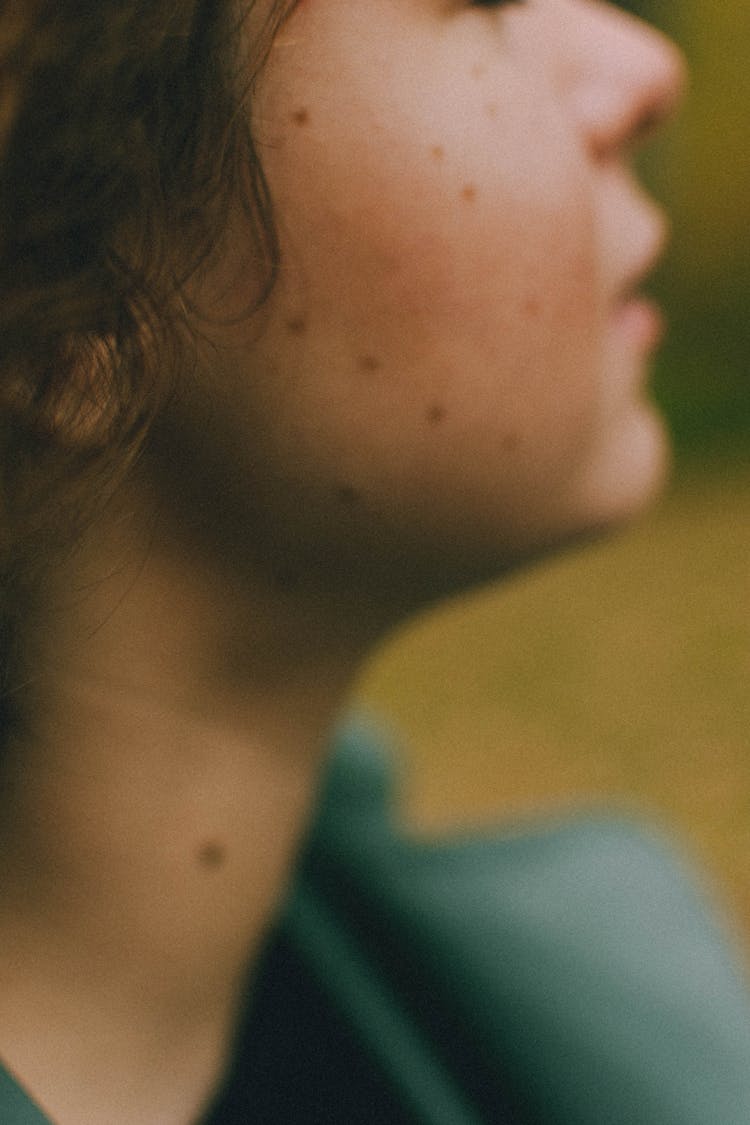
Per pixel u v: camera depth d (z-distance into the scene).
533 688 2.13
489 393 0.42
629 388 0.45
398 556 0.43
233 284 0.40
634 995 0.55
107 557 0.42
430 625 2.41
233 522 0.42
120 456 0.39
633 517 0.45
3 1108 0.40
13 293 0.38
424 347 0.41
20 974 0.44
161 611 0.43
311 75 0.40
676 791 1.76
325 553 0.43
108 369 0.39
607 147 0.44
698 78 3.19
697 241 3.60
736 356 3.77
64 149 0.38
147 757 0.44
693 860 1.57
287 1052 0.53
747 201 3.52
